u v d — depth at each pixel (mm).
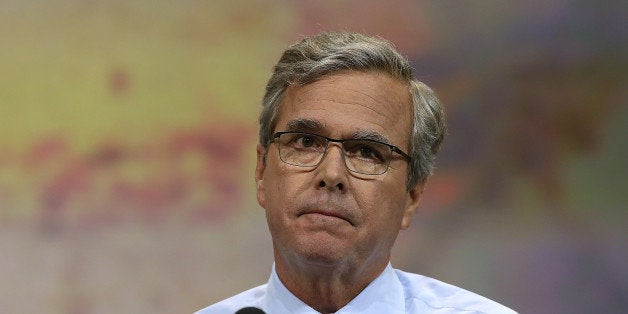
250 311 5324
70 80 14781
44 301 14406
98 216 14586
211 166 14773
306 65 6625
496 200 14766
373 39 6969
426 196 14797
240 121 14867
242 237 14680
